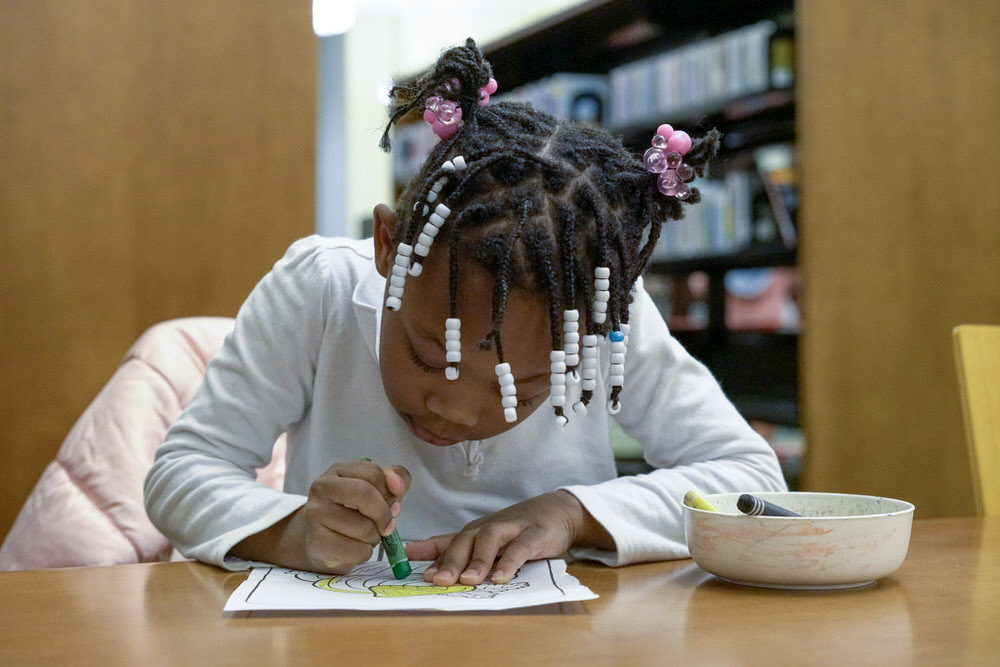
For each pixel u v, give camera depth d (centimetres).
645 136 341
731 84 311
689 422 105
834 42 261
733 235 321
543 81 386
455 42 101
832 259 260
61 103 199
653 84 339
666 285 376
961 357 134
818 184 260
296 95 216
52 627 63
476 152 80
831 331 260
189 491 92
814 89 260
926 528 105
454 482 109
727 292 353
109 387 157
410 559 89
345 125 550
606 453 114
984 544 94
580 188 79
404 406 85
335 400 108
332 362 107
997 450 133
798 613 67
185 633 62
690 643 59
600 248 78
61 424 199
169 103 207
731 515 74
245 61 212
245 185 212
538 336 78
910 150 264
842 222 261
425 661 55
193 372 160
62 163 199
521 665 55
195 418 100
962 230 266
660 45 353
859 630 62
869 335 262
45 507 147
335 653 57
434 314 77
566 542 87
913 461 263
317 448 109
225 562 84
